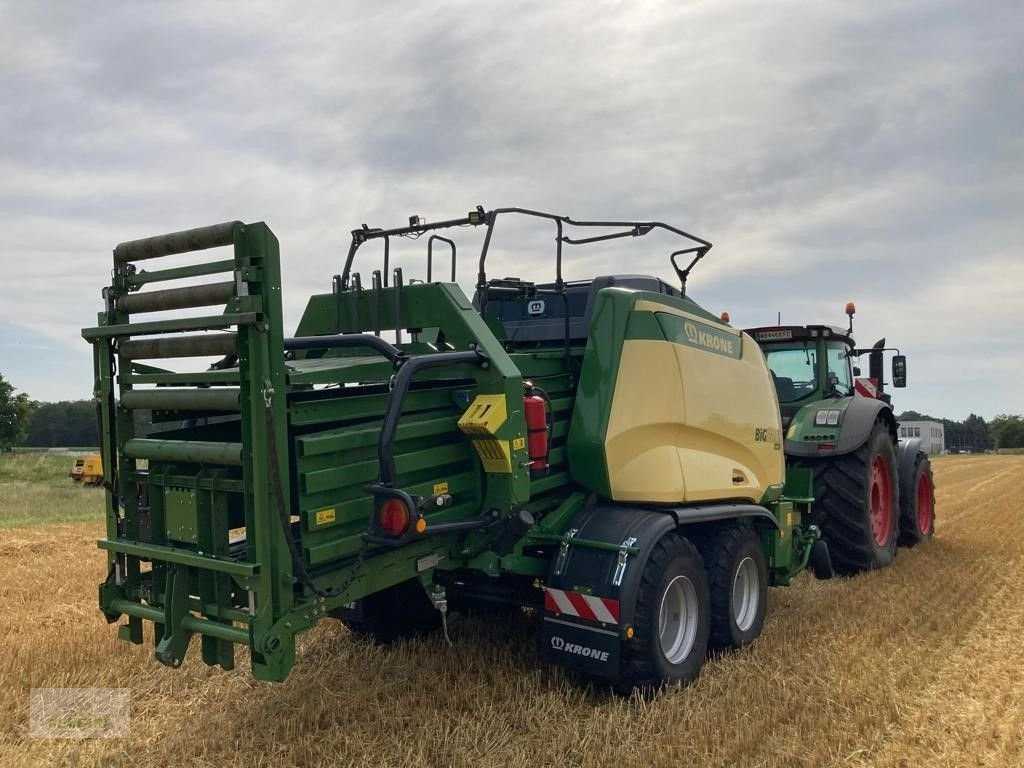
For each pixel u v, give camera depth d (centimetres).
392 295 435
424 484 381
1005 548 901
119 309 382
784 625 563
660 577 424
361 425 366
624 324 469
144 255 370
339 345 380
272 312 320
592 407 460
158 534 375
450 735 374
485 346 402
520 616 575
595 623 411
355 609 481
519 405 405
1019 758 355
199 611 353
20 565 832
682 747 354
